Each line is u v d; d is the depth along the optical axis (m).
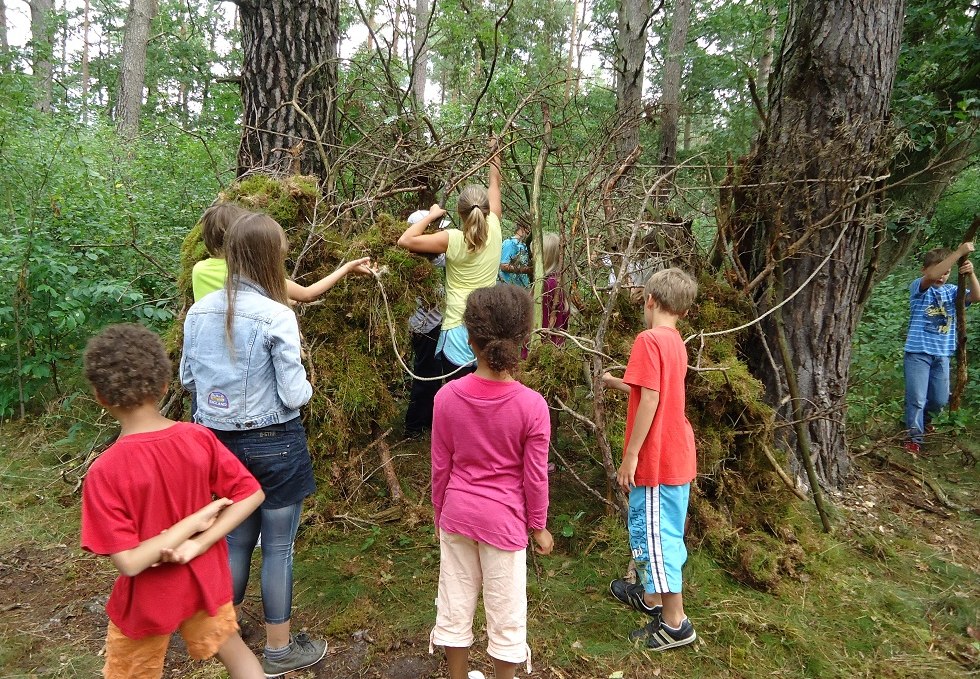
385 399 3.17
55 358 4.06
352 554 2.83
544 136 3.56
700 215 4.11
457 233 3.06
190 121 11.82
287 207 3.13
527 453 1.77
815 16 3.33
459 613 1.88
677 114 6.58
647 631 2.36
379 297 3.07
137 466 1.44
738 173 3.53
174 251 4.88
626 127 3.60
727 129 8.35
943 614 2.60
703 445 2.98
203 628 1.62
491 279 3.19
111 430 3.76
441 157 3.78
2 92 6.49
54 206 4.23
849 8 3.24
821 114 3.35
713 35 10.33
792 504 3.29
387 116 4.76
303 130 4.11
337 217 3.21
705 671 2.21
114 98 19.48
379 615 2.43
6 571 2.65
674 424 2.26
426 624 2.38
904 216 4.45
